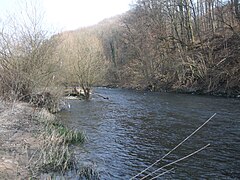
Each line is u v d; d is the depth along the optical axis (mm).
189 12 45531
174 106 25047
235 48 36750
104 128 16859
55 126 15531
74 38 37875
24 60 20375
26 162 9023
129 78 64812
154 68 51562
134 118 20125
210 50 39875
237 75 32438
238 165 10164
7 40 19281
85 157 11047
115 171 9680
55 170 9062
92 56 36125
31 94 20688
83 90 35719
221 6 42719
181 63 40750
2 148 10117
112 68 73250
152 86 48250
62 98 26344
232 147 12195
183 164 10375
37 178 8125
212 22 44938
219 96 31812
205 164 10344
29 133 12641
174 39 47906
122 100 32812
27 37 20984
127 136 14727
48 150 10508
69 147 12320
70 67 34750
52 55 23141
